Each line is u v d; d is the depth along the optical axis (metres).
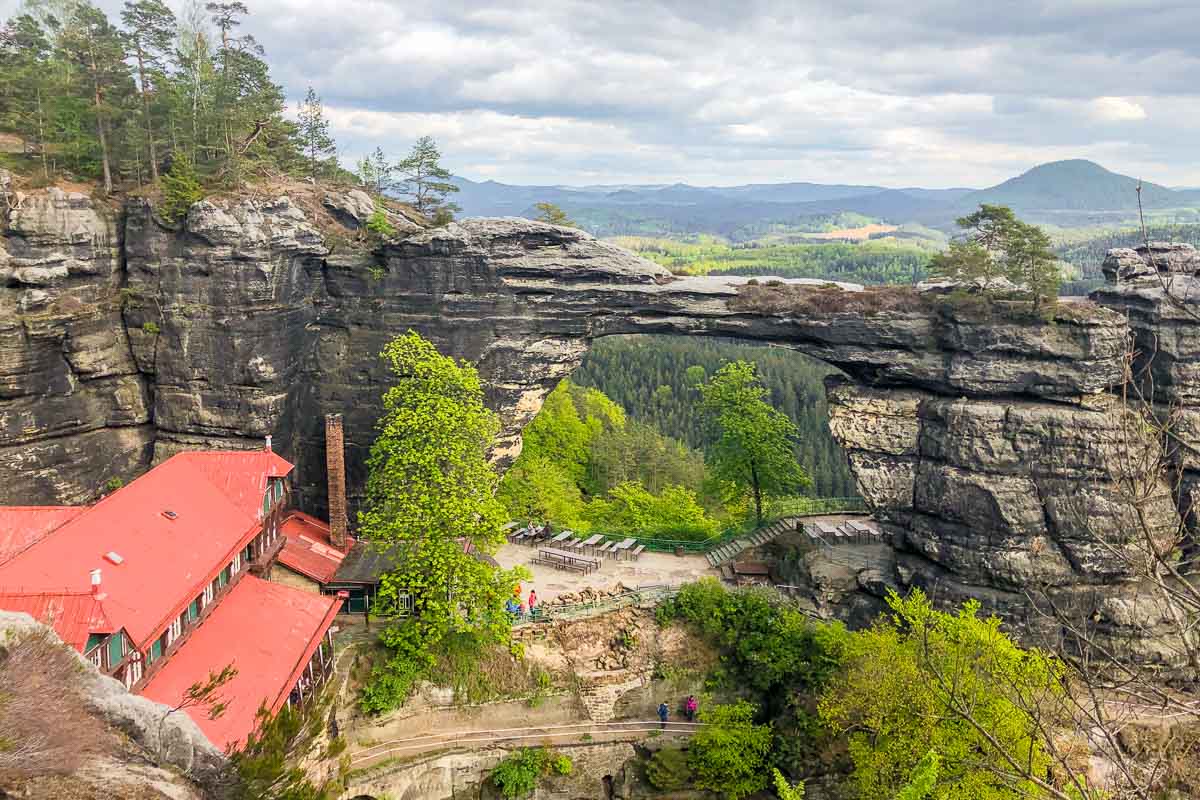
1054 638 51.72
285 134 71.56
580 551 66.81
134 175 59.25
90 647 32.38
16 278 49.97
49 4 64.50
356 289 61.69
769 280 63.59
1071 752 38.91
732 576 62.66
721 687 55.25
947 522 55.09
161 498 44.03
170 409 58.03
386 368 61.06
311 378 61.88
